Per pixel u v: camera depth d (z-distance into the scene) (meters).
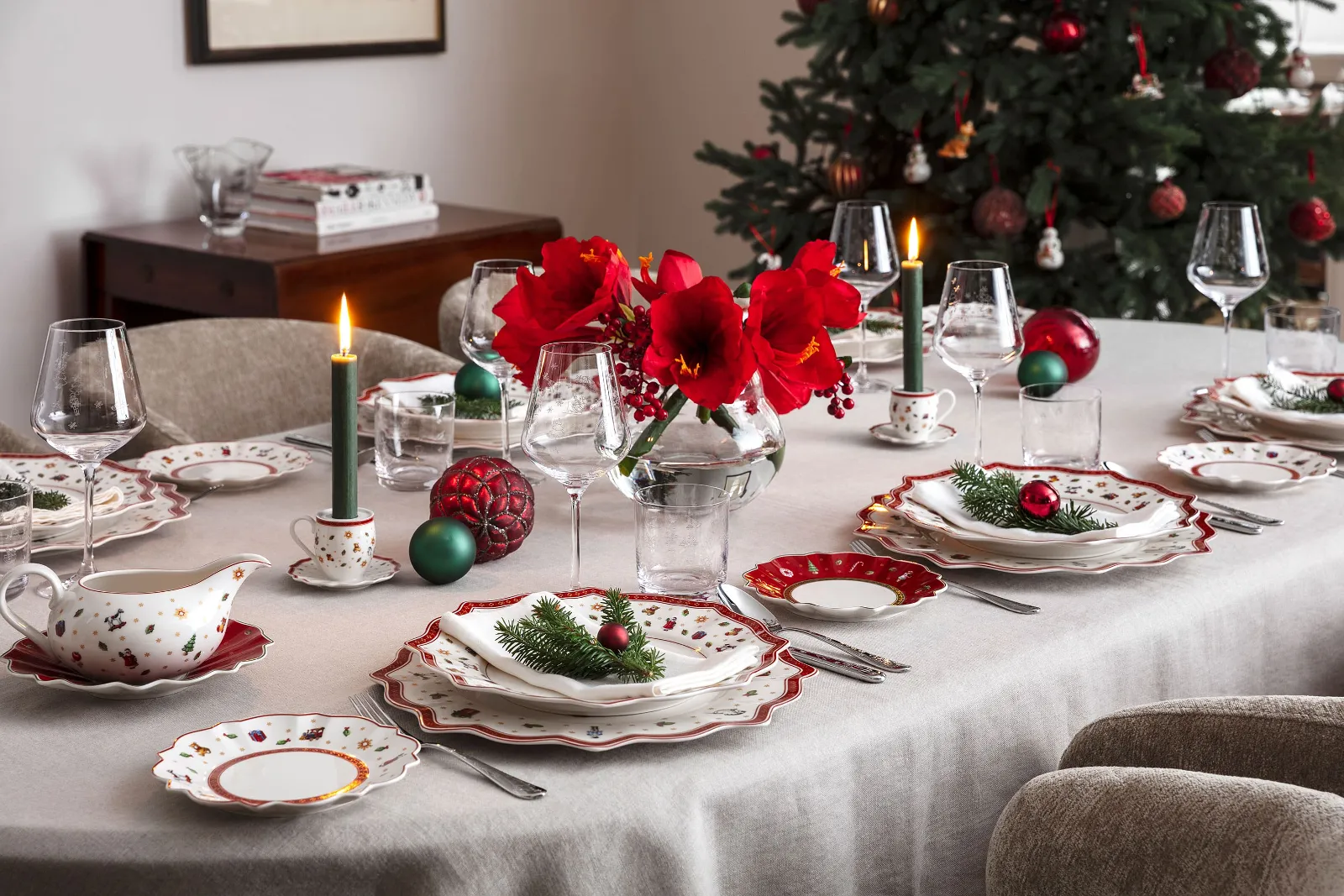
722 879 0.87
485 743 0.90
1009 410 1.81
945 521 1.28
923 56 3.22
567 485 1.13
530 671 0.94
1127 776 0.96
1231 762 1.04
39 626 1.10
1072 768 1.00
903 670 1.01
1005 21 3.31
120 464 1.49
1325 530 1.31
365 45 3.96
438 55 4.20
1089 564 1.20
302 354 2.21
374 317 3.32
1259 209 3.10
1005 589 1.18
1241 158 3.10
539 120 4.54
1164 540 1.25
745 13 4.50
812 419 1.78
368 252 3.27
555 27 4.52
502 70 4.39
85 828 0.79
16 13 3.29
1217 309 3.32
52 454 1.51
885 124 3.44
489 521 1.24
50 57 3.37
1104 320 2.35
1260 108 3.44
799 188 3.49
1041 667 1.04
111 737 0.91
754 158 3.52
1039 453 1.47
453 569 1.19
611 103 4.76
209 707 0.96
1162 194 3.00
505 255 3.63
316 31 3.84
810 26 3.38
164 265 3.29
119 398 1.09
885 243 1.87
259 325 2.20
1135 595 1.16
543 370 1.09
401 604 1.15
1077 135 3.21
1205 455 1.51
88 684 0.94
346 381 1.16
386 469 1.49
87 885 0.78
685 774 0.86
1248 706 1.06
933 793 0.98
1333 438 1.56
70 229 3.48
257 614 1.13
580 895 0.81
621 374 1.23
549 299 1.25
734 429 1.30
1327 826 0.85
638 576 1.17
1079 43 3.01
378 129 4.08
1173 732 1.07
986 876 1.00
